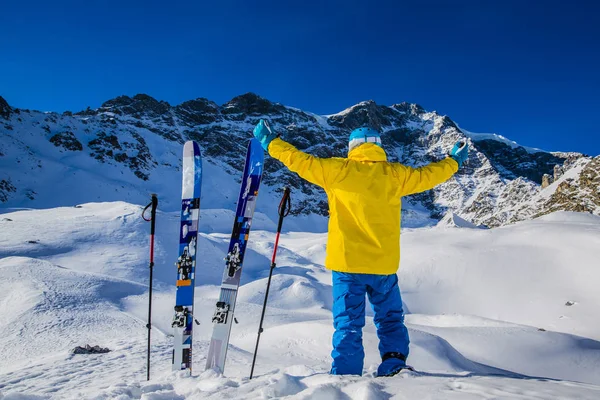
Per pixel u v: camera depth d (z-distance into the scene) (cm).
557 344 1569
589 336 2778
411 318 2420
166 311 2034
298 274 4372
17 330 1410
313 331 871
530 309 3447
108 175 10456
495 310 3584
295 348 822
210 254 4212
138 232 4216
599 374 1381
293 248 6053
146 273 3494
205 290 3294
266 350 832
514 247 4534
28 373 466
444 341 859
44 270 2456
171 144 14062
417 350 773
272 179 13900
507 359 1427
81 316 1652
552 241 4444
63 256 3547
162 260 3803
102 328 1470
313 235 8431
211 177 12412
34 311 1670
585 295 3431
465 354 1392
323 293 3216
